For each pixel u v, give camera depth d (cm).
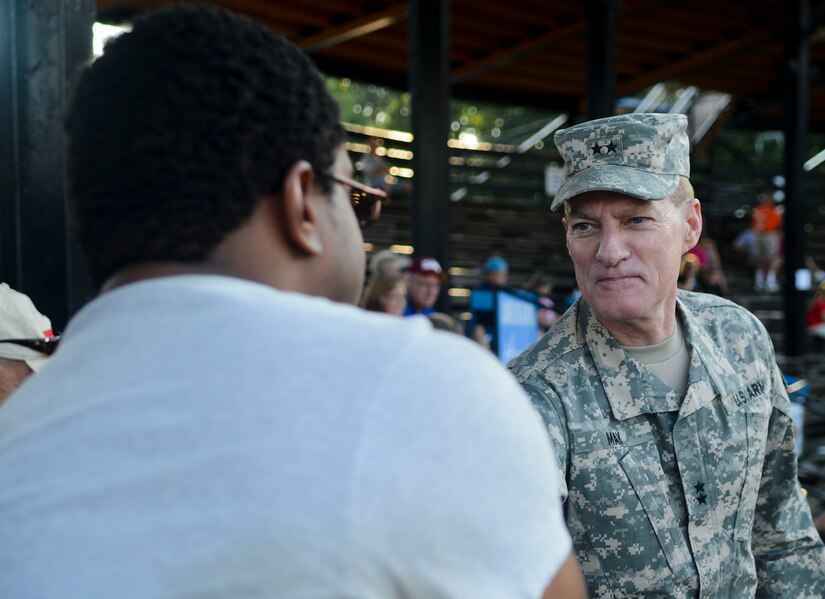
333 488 76
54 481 79
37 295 273
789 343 1127
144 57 89
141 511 77
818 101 1736
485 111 2445
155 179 87
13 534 78
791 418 218
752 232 1716
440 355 84
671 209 203
